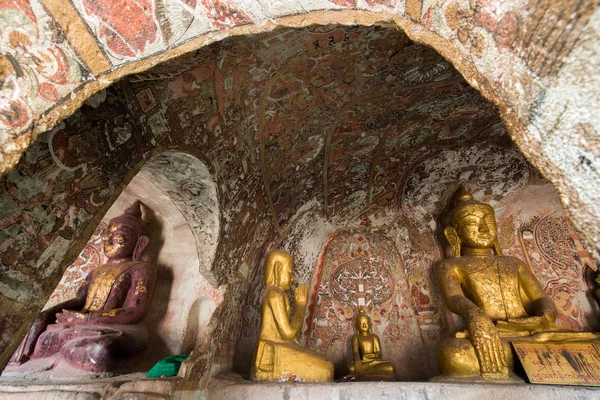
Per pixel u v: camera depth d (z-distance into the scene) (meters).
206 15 1.30
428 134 3.54
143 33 1.26
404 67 2.66
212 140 2.47
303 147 3.24
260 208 3.27
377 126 3.29
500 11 0.93
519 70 0.94
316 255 4.07
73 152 1.57
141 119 1.92
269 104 2.68
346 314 3.80
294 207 3.76
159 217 3.59
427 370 3.40
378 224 4.12
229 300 3.01
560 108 0.86
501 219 4.02
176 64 1.89
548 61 0.86
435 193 4.07
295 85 2.63
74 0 1.12
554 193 3.84
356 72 2.66
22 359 2.67
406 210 4.08
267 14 1.30
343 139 3.35
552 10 0.82
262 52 2.25
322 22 1.32
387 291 3.85
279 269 3.21
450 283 3.37
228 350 2.98
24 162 1.41
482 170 3.92
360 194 4.02
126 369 2.61
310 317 3.81
